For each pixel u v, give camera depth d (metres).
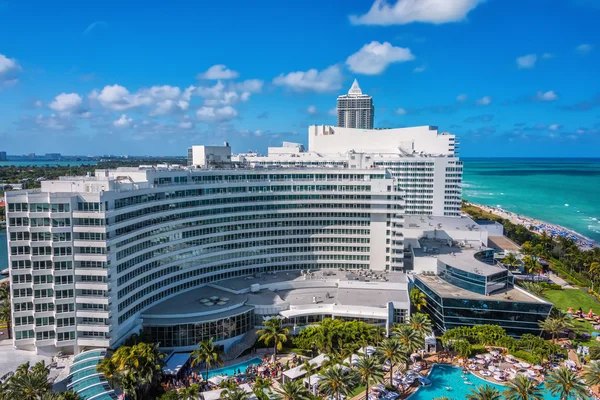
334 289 154.88
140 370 97.31
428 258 166.88
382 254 170.62
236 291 145.75
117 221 113.44
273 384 107.56
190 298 140.12
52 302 107.56
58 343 108.25
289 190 168.62
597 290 186.12
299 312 135.38
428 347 129.50
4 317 127.88
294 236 169.62
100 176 134.75
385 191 167.75
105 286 108.38
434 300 145.75
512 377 112.31
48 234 106.00
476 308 138.38
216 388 104.38
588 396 89.50
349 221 170.88
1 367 103.31
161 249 134.88
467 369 118.00
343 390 90.50
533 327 135.88
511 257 197.00
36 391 86.31
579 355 125.25
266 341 115.56
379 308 134.62
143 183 128.88
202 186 148.88
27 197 104.56
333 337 115.62
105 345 109.31
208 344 108.81
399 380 111.38
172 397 92.06
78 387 94.44
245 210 161.75
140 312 125.69
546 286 189.25
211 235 153.00
